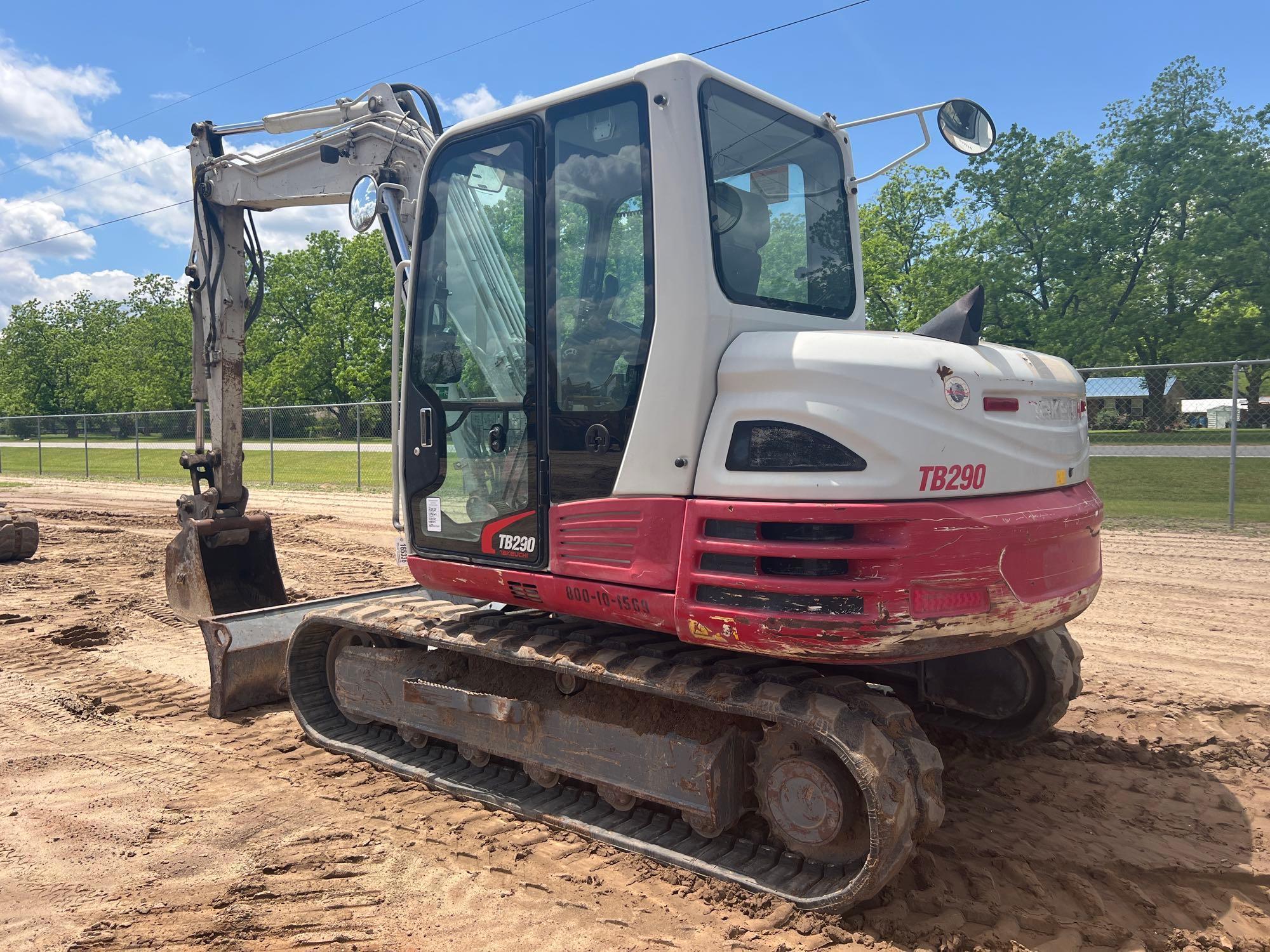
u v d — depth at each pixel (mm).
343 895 3229
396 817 3865
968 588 2916
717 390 3164
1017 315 29953
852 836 3062
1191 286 29672
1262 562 8812
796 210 3820
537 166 3611
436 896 3215
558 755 3781
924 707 4738
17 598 8609
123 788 4230
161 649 6793
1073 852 3439
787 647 2922
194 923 3059
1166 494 13258
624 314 3334
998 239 30422
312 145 5867
